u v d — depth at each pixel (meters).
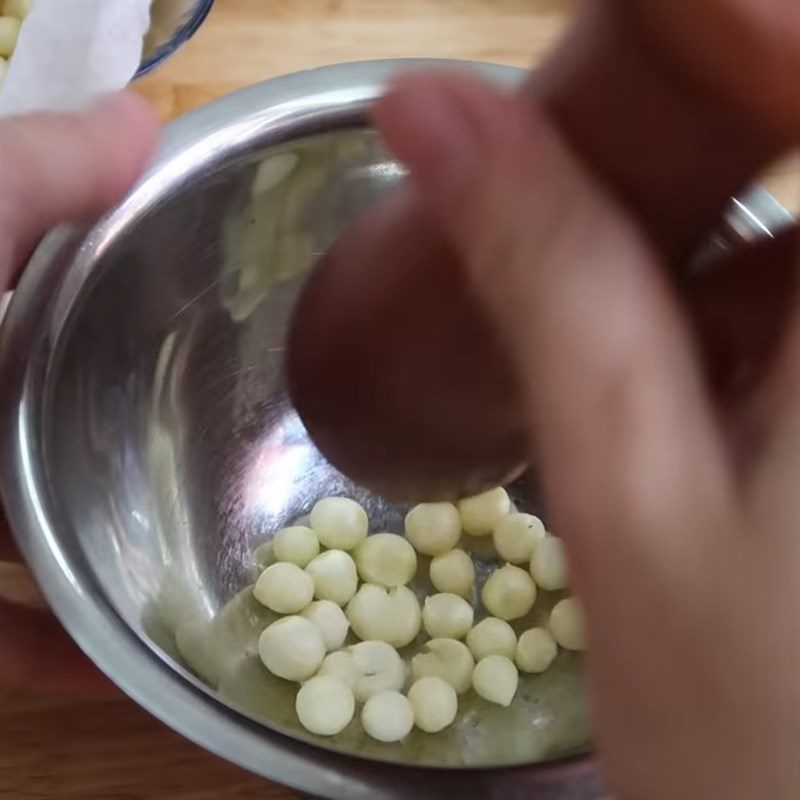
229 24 0.43
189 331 0.35
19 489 0.30
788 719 0.21
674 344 0.23
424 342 0.28
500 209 0.24
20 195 0.30
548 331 0.23
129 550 0.33
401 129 0.25
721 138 0.24
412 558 0.38
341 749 0.30
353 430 0.30
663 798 0.22
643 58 0.24
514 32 0.44
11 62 0.39
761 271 0.27
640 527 0.22
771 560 0.21
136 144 0.31
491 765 0.29
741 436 0.24
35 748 0.34
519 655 0.36
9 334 0.31
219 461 0.37
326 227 0.36
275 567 0.37
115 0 0.39
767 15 0.21
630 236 0.24
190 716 0.29
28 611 0.35
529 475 0.40
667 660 0.22
